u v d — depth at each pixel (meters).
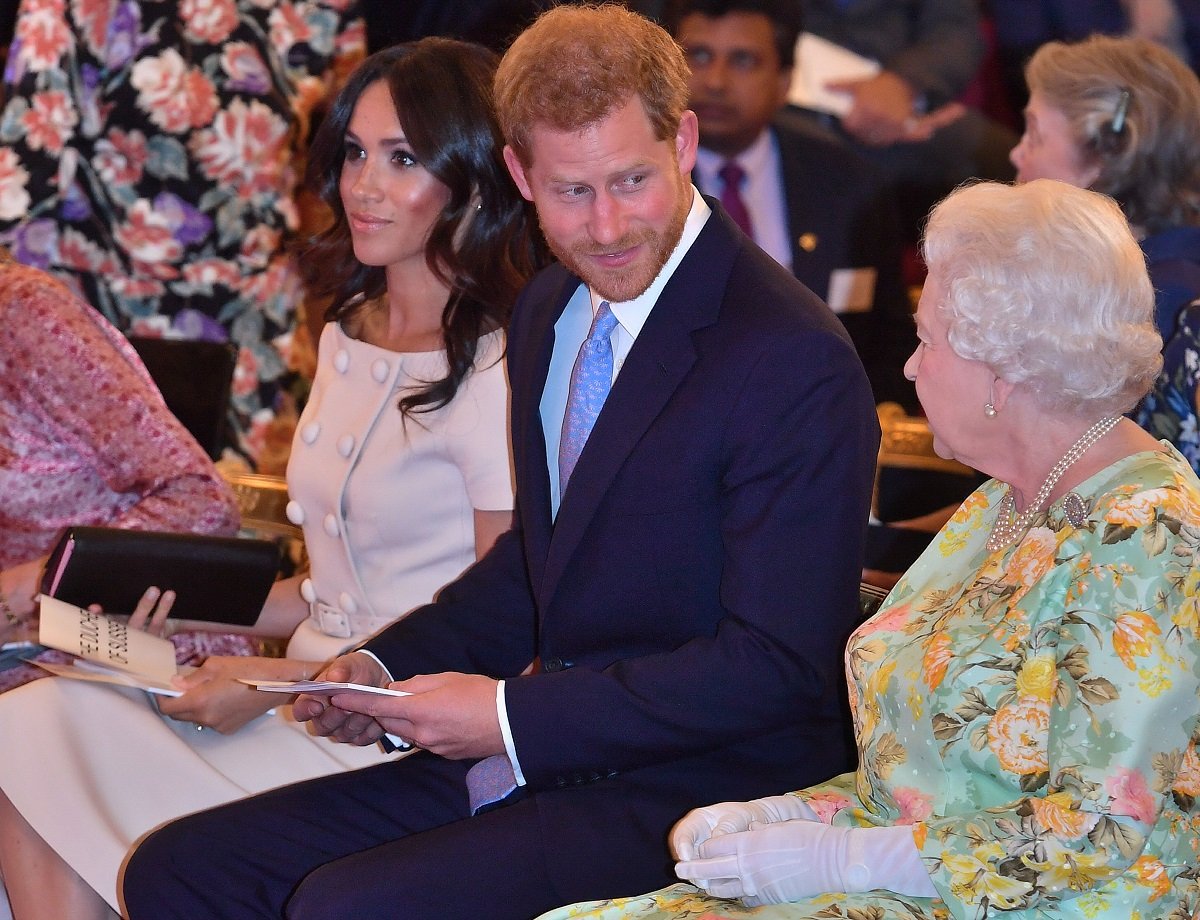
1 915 4.81
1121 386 3.39
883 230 8.07
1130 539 3.22
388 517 5.00
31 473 5.59
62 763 4.43
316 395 5.32
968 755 3.40
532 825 3.92
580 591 4.04
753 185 8.05
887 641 3.74
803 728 4.14
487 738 3.92
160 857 4.23
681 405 3.92
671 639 4.03
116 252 7.92
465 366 4.86
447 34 8.29
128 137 7.79
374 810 4.41
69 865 4.40
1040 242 3.35
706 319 3.97
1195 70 8.14
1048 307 3.34
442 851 3.88
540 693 3.90
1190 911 3.35
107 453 5.52
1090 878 3.16
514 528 4.69
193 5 7.79
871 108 8.01
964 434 3.58
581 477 4.01
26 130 7.64
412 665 4.52
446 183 4.83
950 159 8.09
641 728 3.81
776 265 4.10
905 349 8.05
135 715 4.67
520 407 4.43
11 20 8.92
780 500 3.80
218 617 5.23
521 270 5.01
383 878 3.83
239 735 4.91
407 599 5.07
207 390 6.60
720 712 3.79
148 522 5.34
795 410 3.81
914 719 3.52
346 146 5.03
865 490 3.87
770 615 3.78
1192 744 3.33
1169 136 6.19
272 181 8.09
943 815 3.47
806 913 3.40
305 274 5.40
